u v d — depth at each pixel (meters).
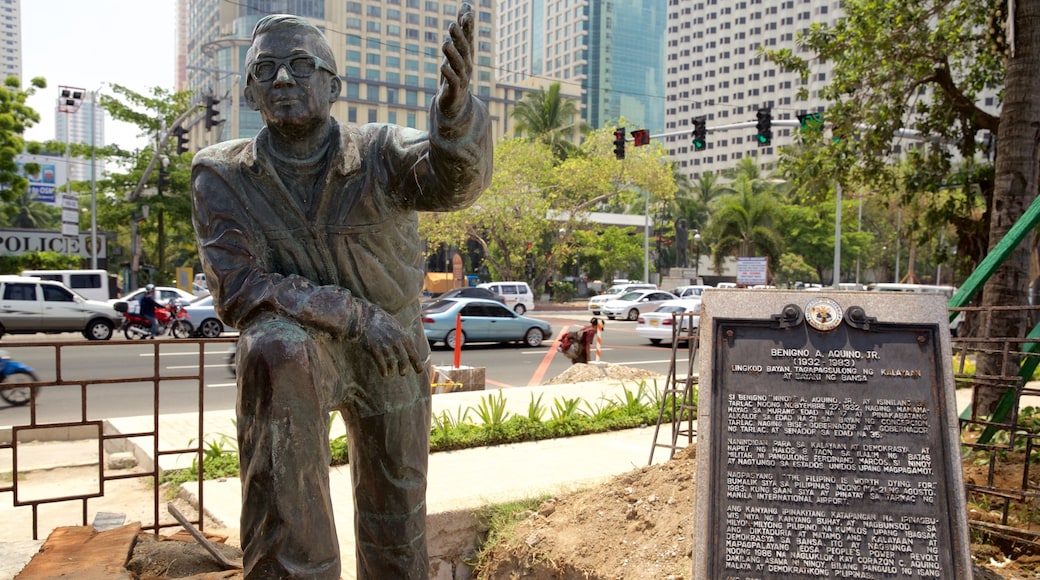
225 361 13.79
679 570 3.57
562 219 34.03
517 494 4.75
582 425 7.11
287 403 1.93
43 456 6.45
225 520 4.58
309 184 2.19
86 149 27.09
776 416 3.21
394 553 2.38
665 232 52.19
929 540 2.97
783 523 3.07
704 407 3.27
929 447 3.08
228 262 2.12
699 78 108.25
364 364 2.19
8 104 21.44
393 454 2.31
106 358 14.06
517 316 17.30
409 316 2.41
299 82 2.06
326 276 2.22
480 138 2.00
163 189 27.41
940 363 3.16
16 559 3.35
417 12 68.25
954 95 9.36
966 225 10.73
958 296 4.96
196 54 77.44
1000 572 3.54
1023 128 6.50
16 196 22.17
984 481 4.49
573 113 38.09
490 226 30.83
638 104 109.81
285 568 1.93
